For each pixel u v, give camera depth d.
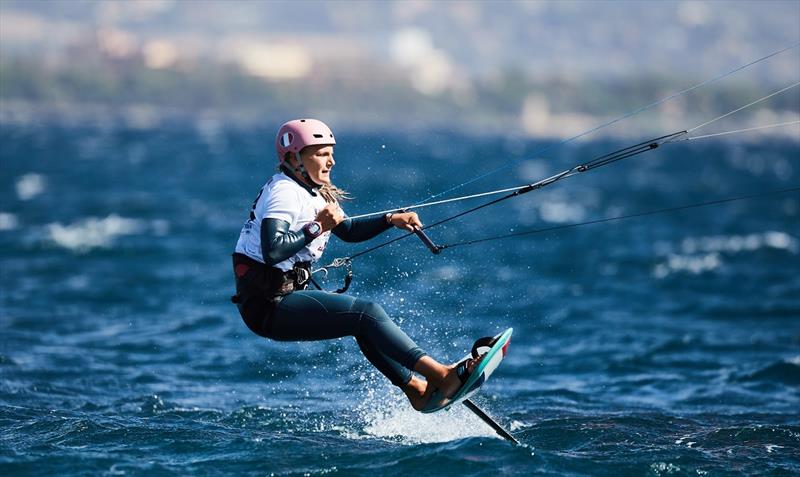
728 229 119.62
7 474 24.62
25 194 147.50
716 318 59.41
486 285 69.38
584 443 29.19
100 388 38.53
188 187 173.50
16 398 36.00
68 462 25.50
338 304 24.42
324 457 26.41
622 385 40.94
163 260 79.88
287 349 45.97
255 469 25.45
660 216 139.12
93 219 113.12
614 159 27.80
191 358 44.62
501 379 41.53
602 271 79.81
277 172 25.02
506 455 26.23
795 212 147.75
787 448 29.19
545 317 57.91
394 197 164.62
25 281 67.56
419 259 78.81
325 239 25.12
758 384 41.31
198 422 31.81
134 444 27.89
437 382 24.44
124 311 57.53
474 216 131.12
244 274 24.42
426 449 26.77
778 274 79.62
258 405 35.38
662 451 27.97
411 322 55.31
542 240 101.81
